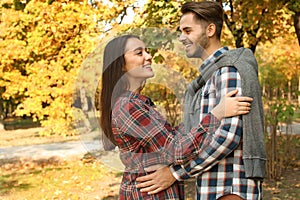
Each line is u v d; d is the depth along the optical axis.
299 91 6.73
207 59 2.21
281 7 6.65
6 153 11.23
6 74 8.99
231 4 6.71
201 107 2.13
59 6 7.21
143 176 2.09
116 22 5.77
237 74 2.12
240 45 6.91
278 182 6.56
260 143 2.10
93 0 6.87
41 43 7.73
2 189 7.25
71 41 7.53
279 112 6.59
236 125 2.07
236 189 2.12
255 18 6.65
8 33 8.52
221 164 2.15
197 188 2.23
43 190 7.08
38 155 10.55
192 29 2.23
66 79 7.90
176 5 5.18
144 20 5.13
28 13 8.20
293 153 7.66
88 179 7.62
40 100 8.30
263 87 6.62
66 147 11.46
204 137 2.05
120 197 2.18
